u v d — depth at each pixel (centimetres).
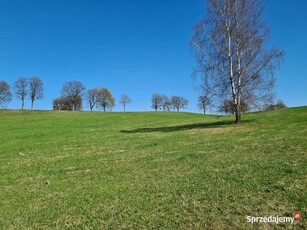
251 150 1436
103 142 2177
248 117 3519
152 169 1225
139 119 4769
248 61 2778
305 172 972
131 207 814
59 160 1583
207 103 2948
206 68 2902
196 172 1109
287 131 2003
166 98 11675
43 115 6128
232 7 2808
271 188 855
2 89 9619
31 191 1034
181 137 2183
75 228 720
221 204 779
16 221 779
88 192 972
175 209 775
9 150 1988
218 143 1753
